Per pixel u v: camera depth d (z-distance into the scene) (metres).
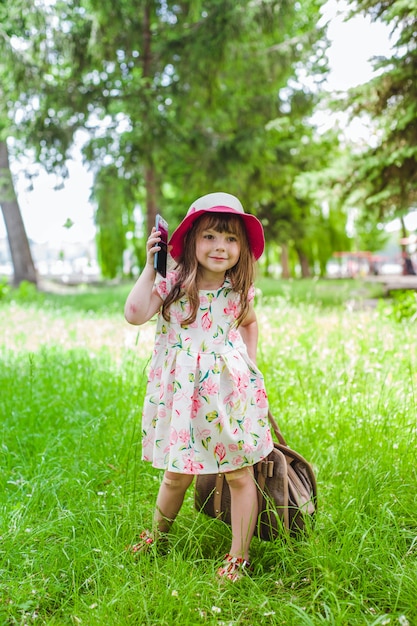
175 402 2.41
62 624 2.08
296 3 13.38
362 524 2.58
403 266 28.59
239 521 2.43
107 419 3.92
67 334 7.66
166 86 13.84
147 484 3.17
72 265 31.95
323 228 29.91
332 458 3.39
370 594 2.21
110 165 14.13
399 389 4.50
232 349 2.51
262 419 2.51
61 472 3.16
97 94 13.88
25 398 4.51
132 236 26.33
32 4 13.20
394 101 9.62
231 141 15.05
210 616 2.09
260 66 14.09
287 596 2.24
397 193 10.38
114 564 2.36
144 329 7.55
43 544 2.53
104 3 12.88
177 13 14.24
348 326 6.82
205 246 2.47
